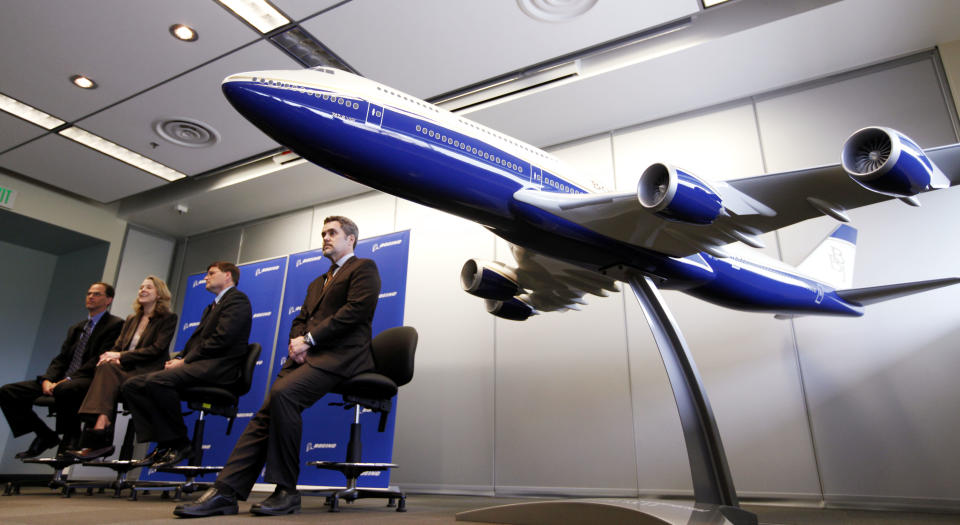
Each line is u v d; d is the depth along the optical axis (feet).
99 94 15.37
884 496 11.45
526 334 16.37
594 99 15.55
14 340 23.32
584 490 14.23
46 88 15.14
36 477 20.90
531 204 7.67
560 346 15.75
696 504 6.56
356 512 8.99
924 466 11.32
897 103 13.65
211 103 15.72
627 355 14.78
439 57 13.76
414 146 7.45
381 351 11.17
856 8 12.34
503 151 8.20
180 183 22.13
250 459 7.86
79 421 13.92
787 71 14.39
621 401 14.48
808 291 10.69
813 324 13.03
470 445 16.15
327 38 13.11
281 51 13.60
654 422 13.92
